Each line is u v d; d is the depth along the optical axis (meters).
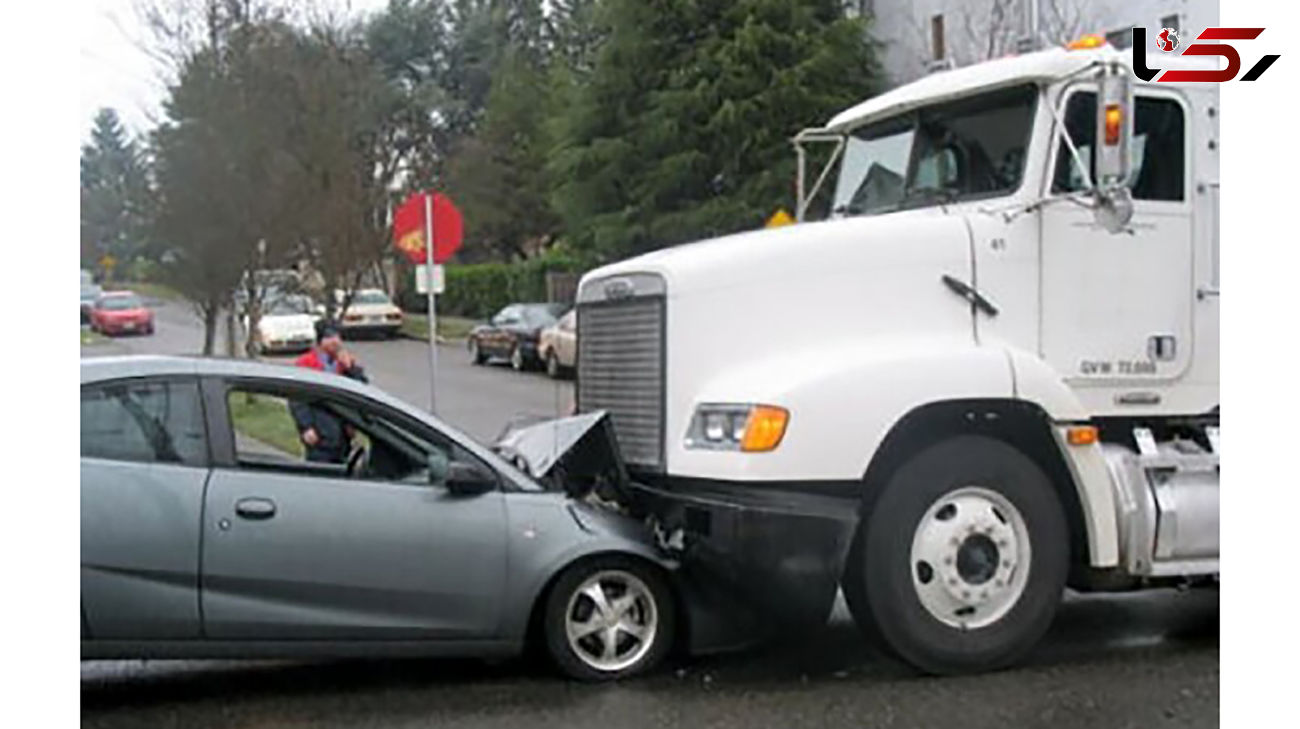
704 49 27.33
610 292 7.29
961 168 7.56
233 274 20.77
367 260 23.42
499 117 49.22
